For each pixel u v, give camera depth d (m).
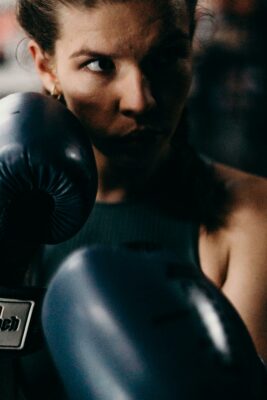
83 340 0.37
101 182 0.80
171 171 0.80
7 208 0.53
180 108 0.70
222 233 0.78
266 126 2.75
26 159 0.52
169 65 0.67
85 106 0.69
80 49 0.66
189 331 0.36
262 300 0.74
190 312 0.37
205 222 0.78
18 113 0.56
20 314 0.51
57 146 0.53
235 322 0.38
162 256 0.40
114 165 0.76
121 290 0.38
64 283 0.40
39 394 0.63
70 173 0.53
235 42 2.66
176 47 0.66
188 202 0.79
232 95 2.75
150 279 0.38
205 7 0.90
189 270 0.40
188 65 0.68
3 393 0.58
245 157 2.82
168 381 0.35
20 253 0.55
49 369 0.63
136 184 0.79
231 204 0.79
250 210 0.78
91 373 0.37
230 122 2.78
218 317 0.37
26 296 0.51
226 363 0.36
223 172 0.84
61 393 0.62
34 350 0.52
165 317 0.37
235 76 2.71
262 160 2.80
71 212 0.55
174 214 0.79
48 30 0.70
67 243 0.79
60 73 0.71
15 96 0.59
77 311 0.38
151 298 0.37
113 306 0.37
